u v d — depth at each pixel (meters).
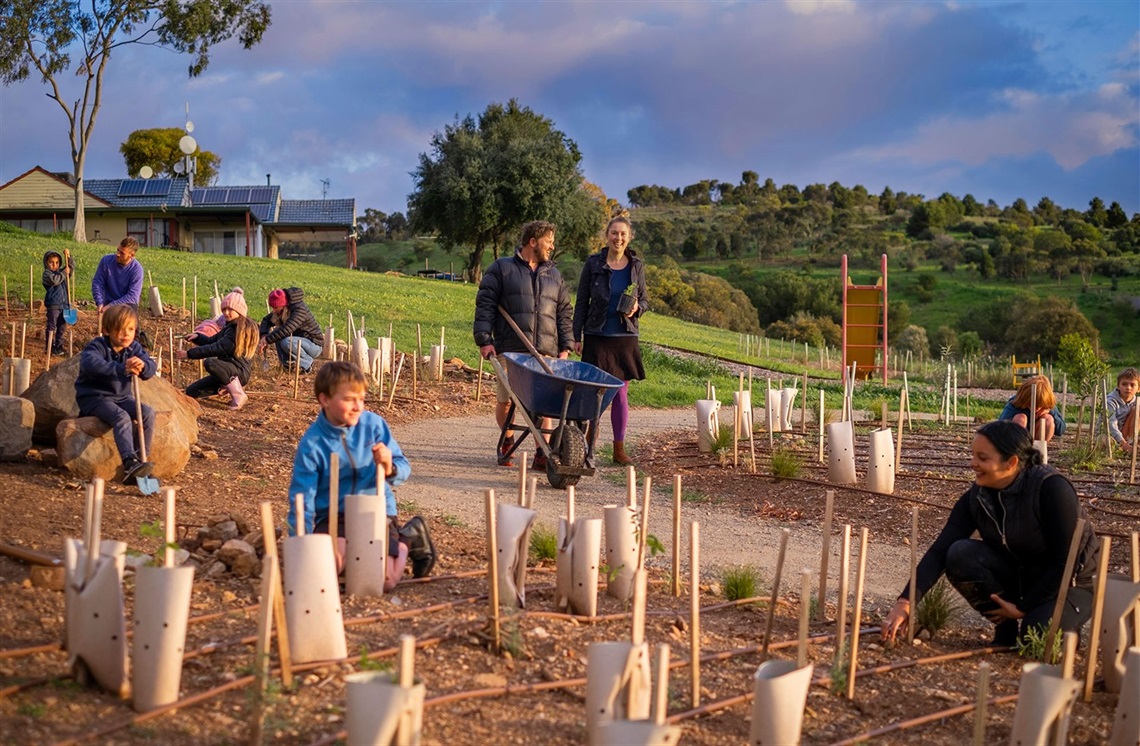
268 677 3.46
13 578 4.24
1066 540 4.76
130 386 6.74
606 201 71.12
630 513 5.04
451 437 10.71
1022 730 3.37
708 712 3.70
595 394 8.21
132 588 4.33
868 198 189.88
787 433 11.63
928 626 5.00
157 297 16.88
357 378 4.62
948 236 138.38
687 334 37.53
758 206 166.62
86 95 36.78
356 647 3.90
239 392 10.59
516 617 4.26
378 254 106.44
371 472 4.76
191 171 56.09
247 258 38.06
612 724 2.80
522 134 56.53
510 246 58.66
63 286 12.64
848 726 3.81
